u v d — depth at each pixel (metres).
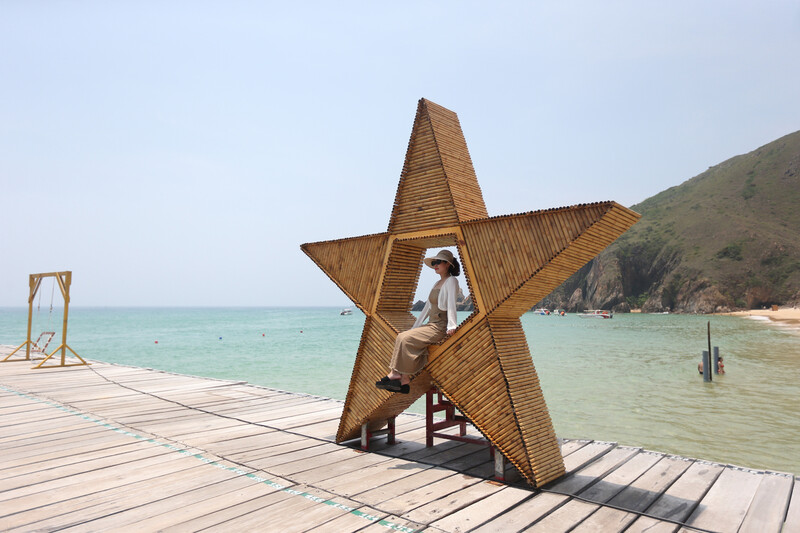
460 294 4.32
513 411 3.71
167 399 7.51
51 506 3.36
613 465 4.25
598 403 10.63
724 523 3.05
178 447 4.88
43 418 6.16
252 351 25.08
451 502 3.41
